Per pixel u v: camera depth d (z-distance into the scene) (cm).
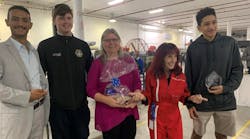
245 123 351
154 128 168
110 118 160
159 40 1365
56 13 173
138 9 848
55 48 173
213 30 163
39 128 162
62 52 174
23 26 149
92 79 163
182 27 1388
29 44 160
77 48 180
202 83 176
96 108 167
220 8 831
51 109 175
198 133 187
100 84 163
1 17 673
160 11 887
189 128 330
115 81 160
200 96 169
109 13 932
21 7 150
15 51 146
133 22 1163
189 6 798
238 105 461
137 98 158
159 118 167
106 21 1034
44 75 166
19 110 143
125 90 161
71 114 181
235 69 173
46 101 167
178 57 167
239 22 1180
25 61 152
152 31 1313
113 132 161
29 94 139
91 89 162
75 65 177
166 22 1197
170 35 1439
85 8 816
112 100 155
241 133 310
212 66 170
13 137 142
